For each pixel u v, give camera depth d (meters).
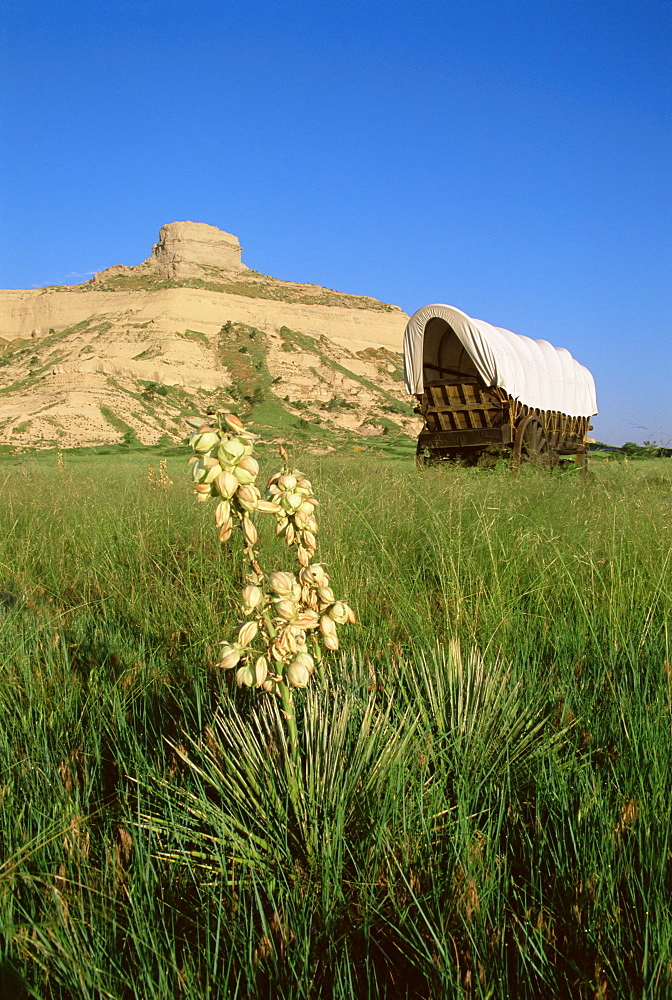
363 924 1.59
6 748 2.43
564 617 3.64
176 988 1.48
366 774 1.98
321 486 6.49
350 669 2.86
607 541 4.52
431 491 6.50
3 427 77.25
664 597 3.70
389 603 3.82
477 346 13.04
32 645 3.37
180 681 3.14
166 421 92.56
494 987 1.45
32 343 163.38
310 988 1.45
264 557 4.54
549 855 1.86
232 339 143.50
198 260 193.75
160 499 7.09
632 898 1.66
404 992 1.53
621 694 2.54
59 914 1.60
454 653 2.64
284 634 1.80
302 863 1.79
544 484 7.16
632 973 1.49
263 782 2.00
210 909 1.70
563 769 2.14
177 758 2.34
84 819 1.99
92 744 2.52
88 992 1.46
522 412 14.22
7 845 1.89
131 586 4.54
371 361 157.00
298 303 164.75
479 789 2.05
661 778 1.98
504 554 4.37
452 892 1.65
